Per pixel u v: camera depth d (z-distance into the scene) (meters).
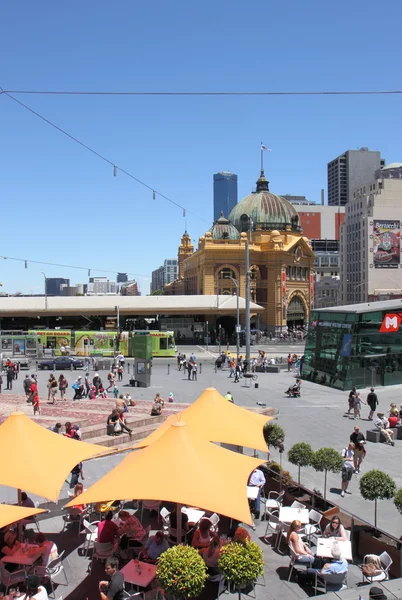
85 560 12.35
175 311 83.75
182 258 151.50
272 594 10.93
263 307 94.94
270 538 13.61
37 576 9.90
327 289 160.38
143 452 11.88
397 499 12.33
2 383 43.34
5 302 87.00
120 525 12.74
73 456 13.16
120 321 97.00
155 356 65.31
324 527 13.41
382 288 124.19
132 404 31.45
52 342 65.75
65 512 15.28
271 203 107.06
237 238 103.69
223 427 16.33
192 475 10.95
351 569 11.82
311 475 19.64
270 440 18.70
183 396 37.00
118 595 9.63
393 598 9.53
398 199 125.06
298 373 48.97
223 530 14.09
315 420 29.09
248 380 44.50
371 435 24.56
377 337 40.78
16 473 11.93
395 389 39.81
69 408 31.11
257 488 14.86
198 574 9.03
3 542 12.24
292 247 101.00
